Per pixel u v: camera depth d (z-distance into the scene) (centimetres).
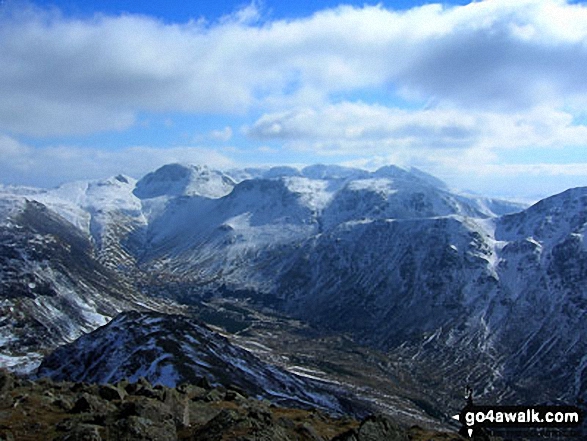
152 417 4588
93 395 5503
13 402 5256
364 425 4984
